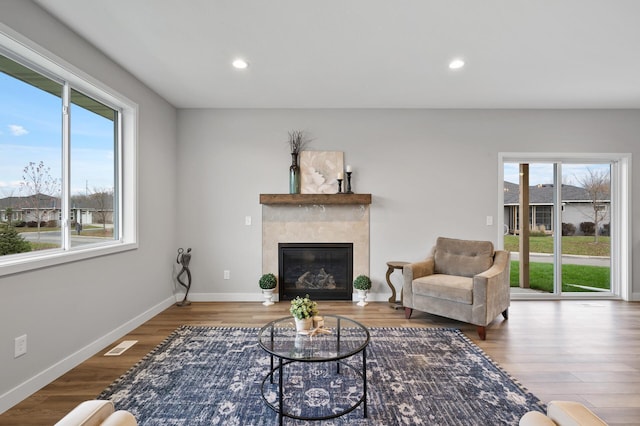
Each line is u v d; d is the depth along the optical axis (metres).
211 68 3.08
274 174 4.27
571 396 2.07
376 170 4.28
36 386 2.10
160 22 2.32
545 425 0.97
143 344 2.84
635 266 4.26
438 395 2.07
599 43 2.61
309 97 3.86
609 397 2.06
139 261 3.36
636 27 2.37
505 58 2.87
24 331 2.03
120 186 3.22
